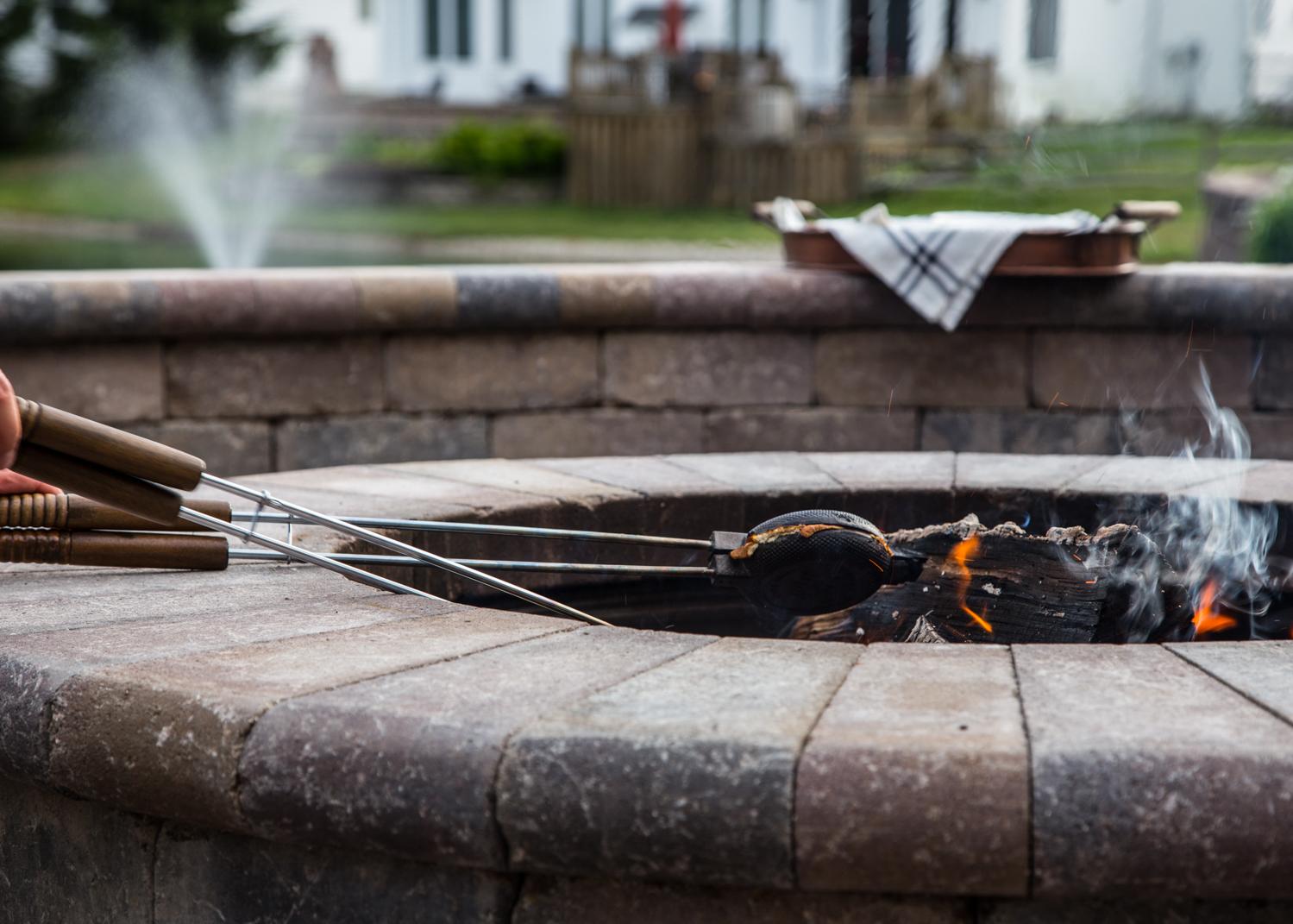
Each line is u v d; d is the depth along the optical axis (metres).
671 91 18.44
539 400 4.97
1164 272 4.91
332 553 2.43
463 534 2.68
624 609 2.89
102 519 2.10
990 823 1.32
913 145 18.41
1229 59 19.20
